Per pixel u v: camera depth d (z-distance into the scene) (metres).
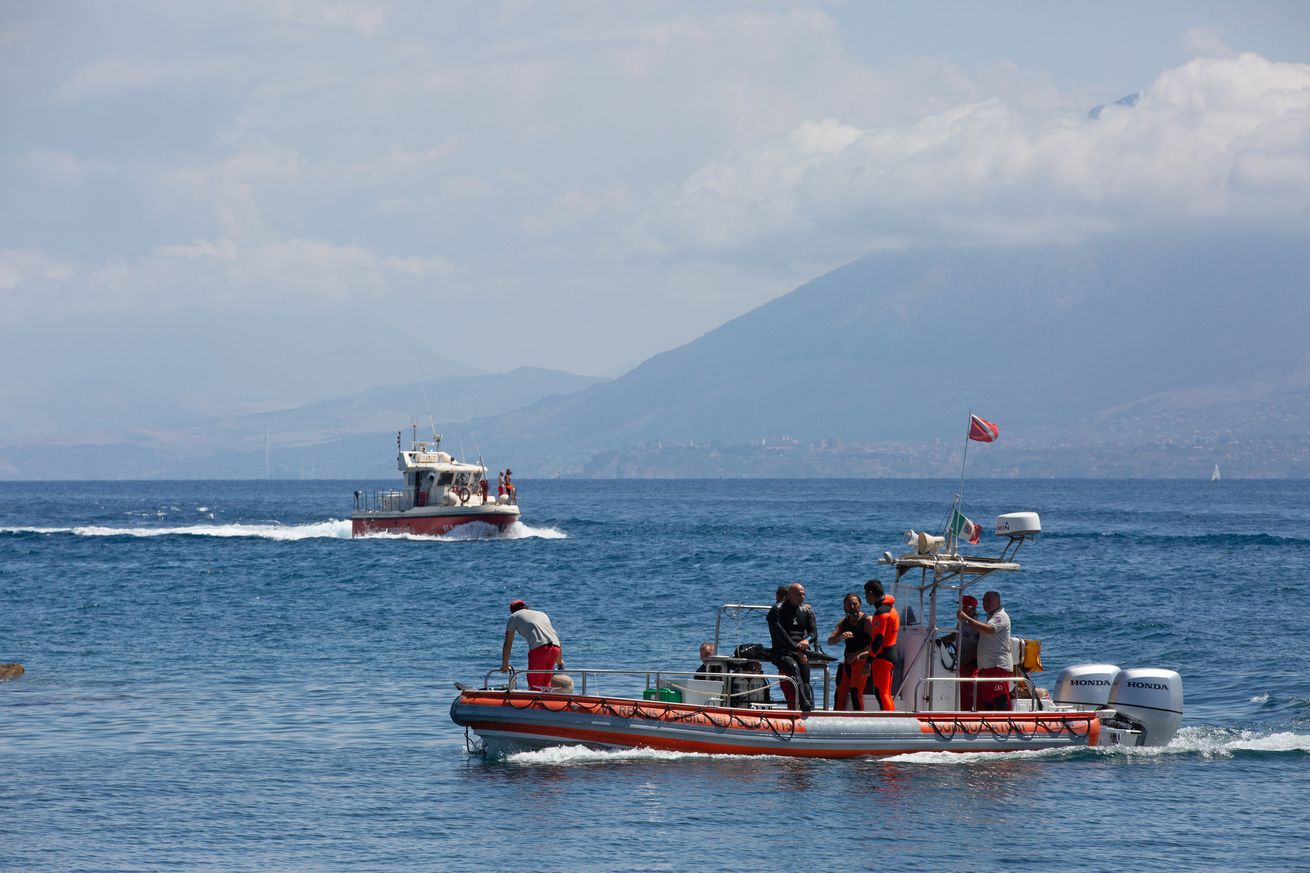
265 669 97.44
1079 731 69.38
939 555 69.94
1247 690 88.62
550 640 69.31
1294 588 164.38
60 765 66.50
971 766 66.12
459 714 67.12
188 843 53.44
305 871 50.09
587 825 55.91
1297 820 56.81
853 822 56.44
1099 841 53.88
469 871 50.09
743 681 71.00
